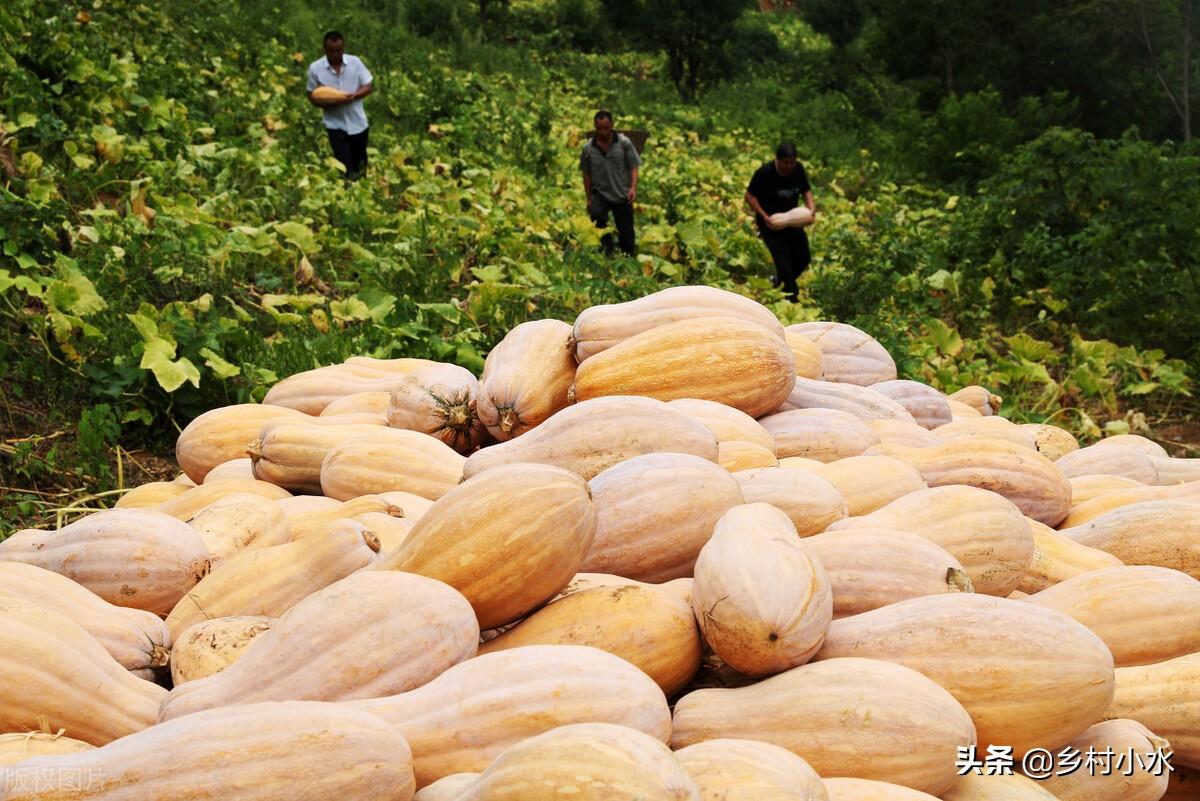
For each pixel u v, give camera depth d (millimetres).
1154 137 35031
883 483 3816
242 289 8773
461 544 2771
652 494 3154
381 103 19562
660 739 2424
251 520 3686
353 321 8539
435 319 8719
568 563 2811
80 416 6555
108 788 2105
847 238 14367
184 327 6891
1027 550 3451
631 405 3623
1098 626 3102
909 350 10797
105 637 3014
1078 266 12883
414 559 2818
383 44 26234
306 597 2959
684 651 2771
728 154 25859
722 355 4191
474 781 2100
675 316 4477
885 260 14023
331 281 9766
